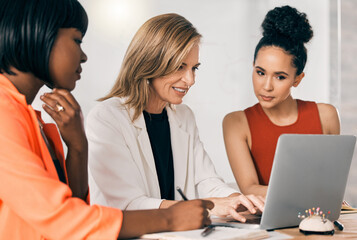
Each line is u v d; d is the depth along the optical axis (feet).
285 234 3.47
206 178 5.42
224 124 6.31
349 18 12.16
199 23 11.07
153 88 5.01
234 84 11.33
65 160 3.57
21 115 2.73
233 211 3.93
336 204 4.01
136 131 4.97
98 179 4.63
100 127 4.75
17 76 2.96
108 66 10.19
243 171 5.95
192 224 3.28
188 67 4.86
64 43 3.01
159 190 4.94
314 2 11.98
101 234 2.74
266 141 6.18
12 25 2.84
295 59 5.46
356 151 11.73
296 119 6.24
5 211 2.73
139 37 4.93
